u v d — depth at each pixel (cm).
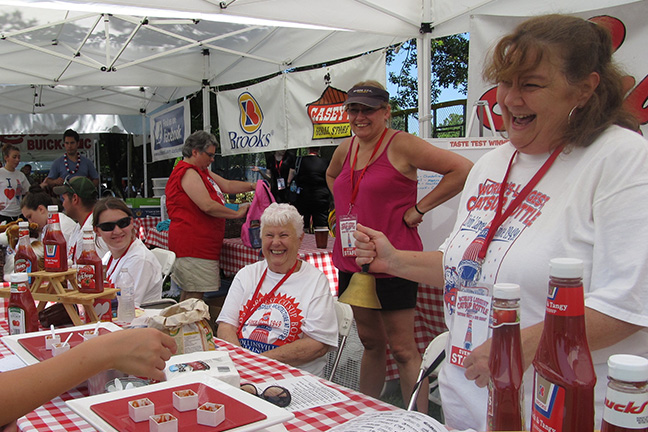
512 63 121
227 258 488
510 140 134
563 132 125
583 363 72
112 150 1192
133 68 650
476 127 350
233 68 628
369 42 459
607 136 119
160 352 120
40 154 1142
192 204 436
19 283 200
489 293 120
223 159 955
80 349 111
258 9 345
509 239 130
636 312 104
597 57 117
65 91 830
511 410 80
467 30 375
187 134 738
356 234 166
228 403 120
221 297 513
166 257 395
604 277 111
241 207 458
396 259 164
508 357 81
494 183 144
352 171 292
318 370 243
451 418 139
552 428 73
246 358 187
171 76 661
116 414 114
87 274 209
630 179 110
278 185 609
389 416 104
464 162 271
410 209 281
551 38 117
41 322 220
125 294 221
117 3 303
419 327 347
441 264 162
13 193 762
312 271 251
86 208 408
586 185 118
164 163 1099
